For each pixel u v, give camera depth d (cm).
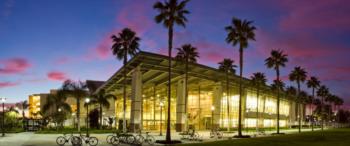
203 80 9375
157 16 4484
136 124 7119
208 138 5362
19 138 5081
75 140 3709
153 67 7581
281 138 5312
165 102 10069
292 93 15175
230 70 8738
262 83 10538
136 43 6312
